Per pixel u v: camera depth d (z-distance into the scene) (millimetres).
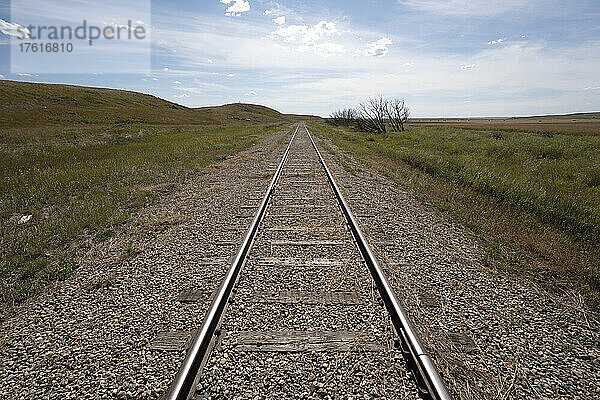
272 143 23922
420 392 2498
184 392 2492
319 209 7000
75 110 68438
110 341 3104
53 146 20547
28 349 3041
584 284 4242
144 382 2627
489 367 2842
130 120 67375
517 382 2699
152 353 2926
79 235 5977
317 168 12383
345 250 4922
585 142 23625
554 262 4809
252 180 10320
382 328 3195
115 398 2510
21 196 8383
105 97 89438
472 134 35906
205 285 4020
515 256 4961
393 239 5527
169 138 28406
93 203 7762
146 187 9320
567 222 6605
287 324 3260
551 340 3197
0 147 20047
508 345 3104
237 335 3082
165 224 6336
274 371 2693
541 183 10375
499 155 17547
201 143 22078
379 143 25844
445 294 3914
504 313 3586
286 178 10414
